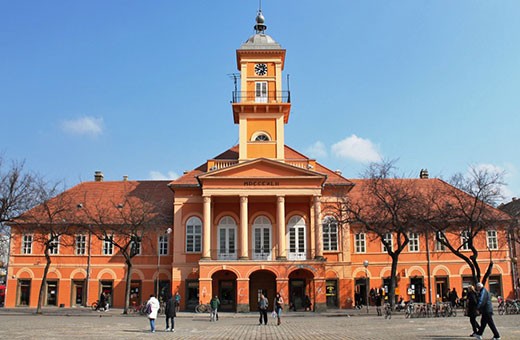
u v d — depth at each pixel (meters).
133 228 49.62
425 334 23.00
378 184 48.38
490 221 45.03
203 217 51.53
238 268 48.88
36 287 55.94
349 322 33.09
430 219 45.06
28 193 45.84
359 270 55.91
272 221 53.16
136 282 55.31
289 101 55.31
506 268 55.62
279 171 51.16
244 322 35.88
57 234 49.84
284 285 48.44
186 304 51.53
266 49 56.12
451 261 55.84
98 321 35.38
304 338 23.27
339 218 50.91
